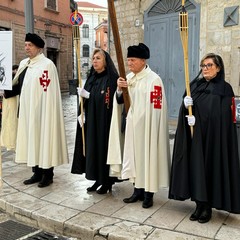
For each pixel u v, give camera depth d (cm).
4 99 504
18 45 1702
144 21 934
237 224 360
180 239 329
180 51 860
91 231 355
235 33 729
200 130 353
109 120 430
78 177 525
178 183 365
